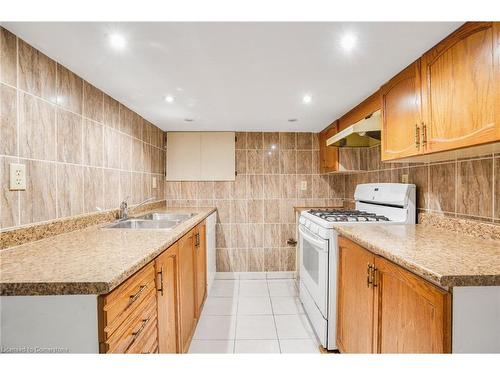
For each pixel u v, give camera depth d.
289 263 3.24
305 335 2.00
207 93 1.87
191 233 1.90
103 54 1.30
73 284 0.74
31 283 0.74
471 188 1.37
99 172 1.76
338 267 1.72
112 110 1.94
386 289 1.14
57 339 0.77
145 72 1.51
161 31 1.11
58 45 1.20
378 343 1.20
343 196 3.23
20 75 1.13
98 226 1.66
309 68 1.48
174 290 1.45
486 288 0.82
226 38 1.17
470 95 1.02
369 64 1.42
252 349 1.83
